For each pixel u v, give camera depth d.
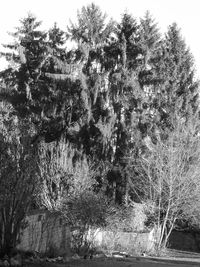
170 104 41.06
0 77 40.12
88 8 39.47
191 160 34.25
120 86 38.41
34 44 40.44
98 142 36.22
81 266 14.65
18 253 13.44
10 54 40.28
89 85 37.03
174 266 18.33
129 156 37.22
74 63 38.03
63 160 26.28
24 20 40.91
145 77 40.03
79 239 20.12
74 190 23.75
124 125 38.03
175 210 33.22
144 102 39.22
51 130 35.75
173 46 43.50
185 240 41.53
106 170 35.94
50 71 38.91
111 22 39.78
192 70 43.50
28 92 38.22
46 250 16.52
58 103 37.44
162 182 33.09
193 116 41.12
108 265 15.91
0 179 12.58
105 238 25.64
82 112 36.78
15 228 13.20
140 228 32.94
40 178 14.91
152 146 36.00
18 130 13.55
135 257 23.30
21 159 13.15
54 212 18.33
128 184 35.88
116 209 25.59
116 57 39.47
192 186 33.25
